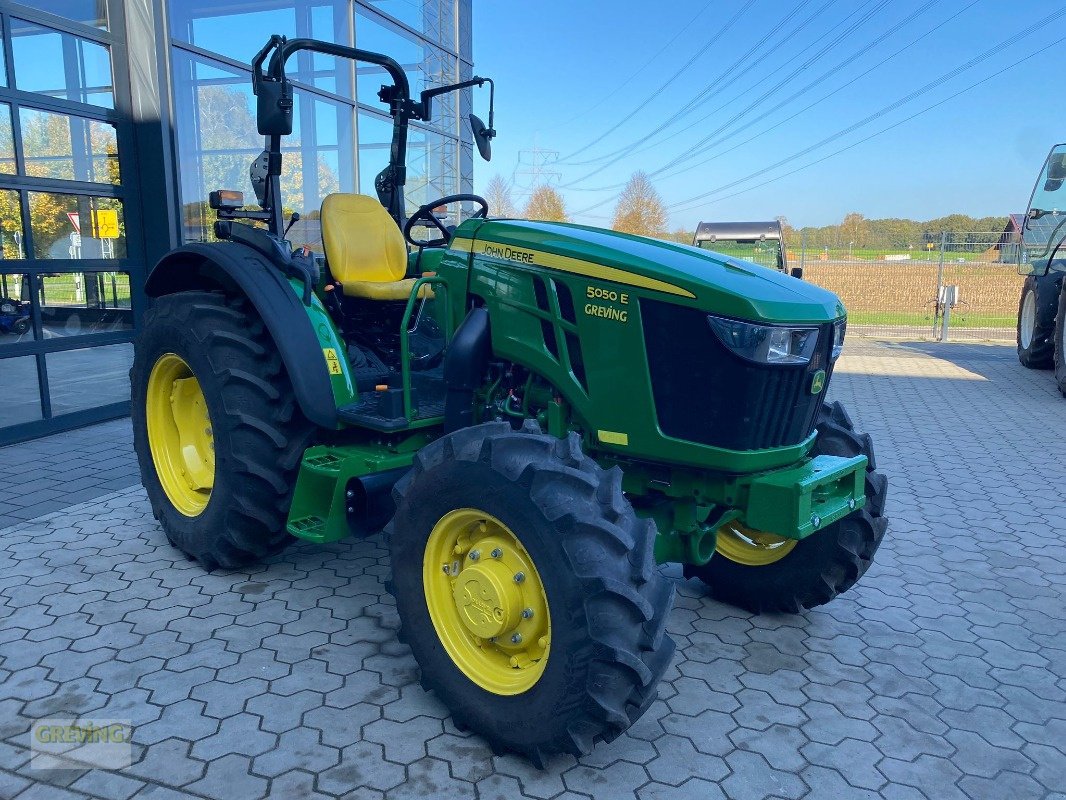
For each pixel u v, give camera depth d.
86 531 4.21
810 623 3.49
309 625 3.28
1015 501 5.22
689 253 3.00
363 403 3.51
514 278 3.07
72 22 6.01
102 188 6.34
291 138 8.51
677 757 2.52
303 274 3.52
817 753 2.56
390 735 2.58
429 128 11.24
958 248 19.48
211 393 3.50
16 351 5.79
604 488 2.40
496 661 2.57
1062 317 8.93
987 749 2.60
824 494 2.92
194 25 7.19
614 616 2.24
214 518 3.56
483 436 2.56
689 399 2.72
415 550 2.66
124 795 2.26
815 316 2.79
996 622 3.52
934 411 8.20
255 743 2.50
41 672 2.87
